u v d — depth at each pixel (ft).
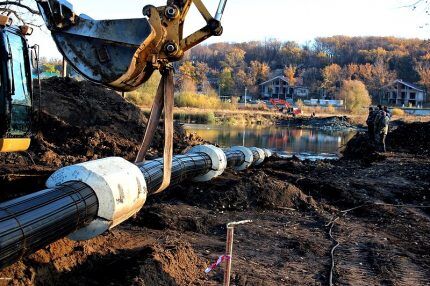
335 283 27.35
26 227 18.71
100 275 24.20
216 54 520.42
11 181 32.83
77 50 27.09
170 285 24.11
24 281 20.90
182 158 40.68
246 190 43.93
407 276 29.19
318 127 224.94
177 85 293.02
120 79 26.66
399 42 520.42
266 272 28.09
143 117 81.87
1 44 33.94
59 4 26.53
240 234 35.29
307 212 43.39
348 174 62.64
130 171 26.32
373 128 91.56
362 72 388.98
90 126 73.46
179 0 28.45
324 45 519.19
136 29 26.58
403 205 47.60
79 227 22.63
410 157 79.41
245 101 302.86
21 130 37.27
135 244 29.71
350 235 37.09
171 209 37.96
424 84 375.25
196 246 31.91
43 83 80.12
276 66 493.77
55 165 54.08
